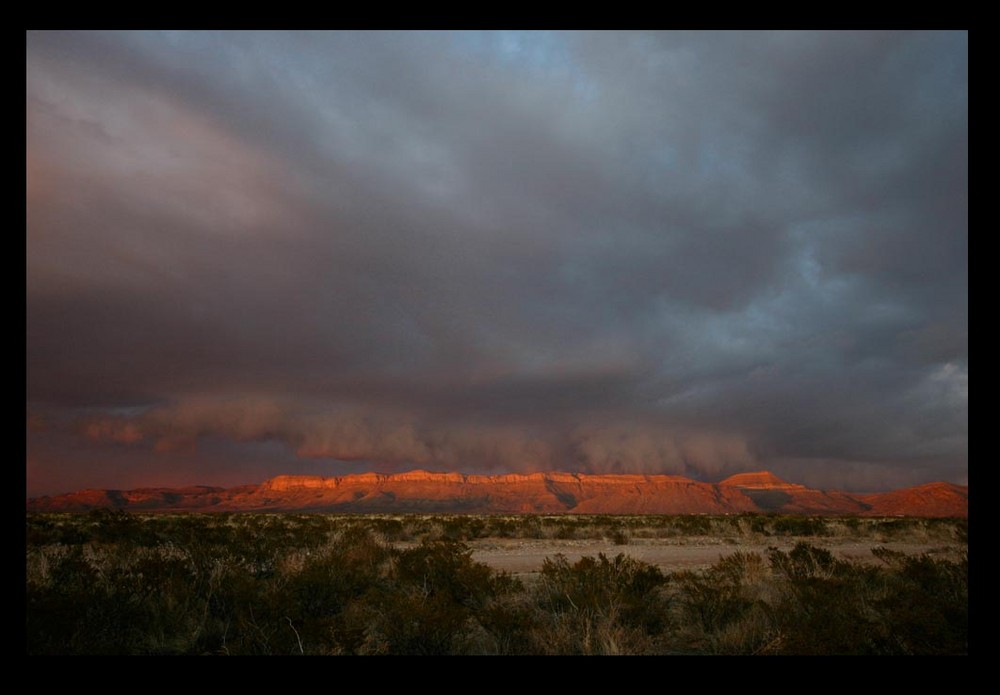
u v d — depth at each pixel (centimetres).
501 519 3253
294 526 2248
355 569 965
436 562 956
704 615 782
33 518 2309
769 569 1102
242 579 835
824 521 3145
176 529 1695
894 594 850
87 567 870
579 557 1645
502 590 870
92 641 665
